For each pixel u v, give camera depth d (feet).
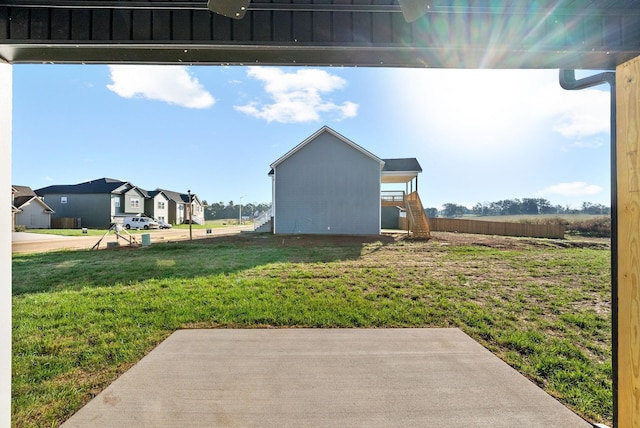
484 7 4.80
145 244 36.47
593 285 16.85
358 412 6.11
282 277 18.84
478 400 6.52
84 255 28.60
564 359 8.50
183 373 7.64
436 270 20.98
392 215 77.05
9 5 4.45
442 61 5.34
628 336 4.91
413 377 7.44
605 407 6.38
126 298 14.34
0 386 4.49
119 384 7.16
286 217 48.55
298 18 4.79
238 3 4.12
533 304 13.50
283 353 8.80
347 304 13.50
